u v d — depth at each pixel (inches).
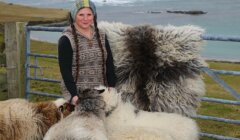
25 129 184.5
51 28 260.1
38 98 351.6
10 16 2630.4
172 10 3248.0
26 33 273.6
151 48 195.8
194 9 3272.6
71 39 179.3
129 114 180.9
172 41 195.0
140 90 199.2
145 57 197.0
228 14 2630.4
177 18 2497.5
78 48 180.5
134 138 163.6
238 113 387.9
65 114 185.8
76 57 181.5
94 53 183.6
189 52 196.4
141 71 198.2
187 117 195.9
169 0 5039.4
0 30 361.4
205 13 2800.2
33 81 432.1
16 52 270.8
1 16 2598.4
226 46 1323.8
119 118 178.4
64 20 2337.6
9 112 184.9
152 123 177.3
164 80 196.1
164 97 197.0
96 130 156.4
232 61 1032.8
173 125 179.2
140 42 197.6
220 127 326.0
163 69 195.9
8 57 271.6
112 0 5167.3
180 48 195.3
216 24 2027.6
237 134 305.1
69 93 180.4
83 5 176.7
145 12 3134.8
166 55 195.0
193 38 197.3
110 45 205.2
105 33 193.6
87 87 185.5
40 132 187.8
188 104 200.2
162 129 172.9
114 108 179.3
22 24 271.0
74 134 152.6
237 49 1266.0
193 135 184.7
